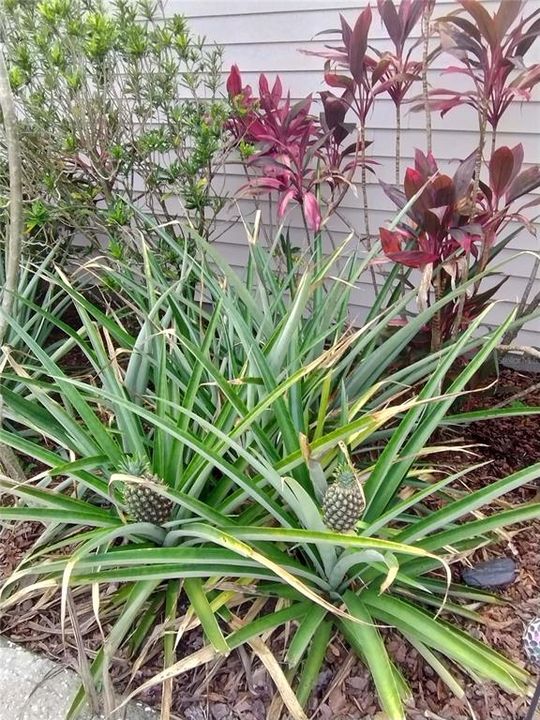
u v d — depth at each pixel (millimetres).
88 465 1561
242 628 1463
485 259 2125
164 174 2988
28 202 2674
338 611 1298
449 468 2160
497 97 2129
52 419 1910
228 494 1845
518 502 2070
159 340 1837
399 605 1482
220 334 2145
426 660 1552
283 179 2680
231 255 3496
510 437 2377
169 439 1727
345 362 1966
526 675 1436
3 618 1793
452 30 2035
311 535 1321
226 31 2984
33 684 1613
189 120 2746
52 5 2279
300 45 2846
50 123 2551
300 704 1381
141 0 2717
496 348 2111
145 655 1580
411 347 2330
